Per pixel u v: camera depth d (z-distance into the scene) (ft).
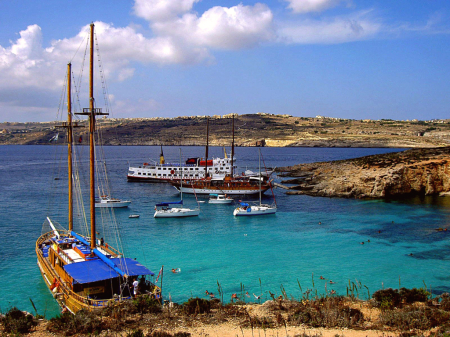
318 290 124.47
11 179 449.06
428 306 88.33
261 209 258.57
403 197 311.27
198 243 186.19
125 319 81.82
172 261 157.48
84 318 79.97
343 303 94.22
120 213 264.93
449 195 306.96
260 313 87.51
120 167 640.99
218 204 307.37
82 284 99.50
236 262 156.35
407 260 156.97
